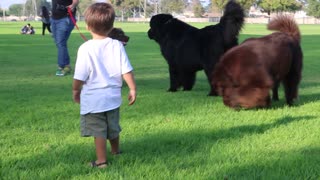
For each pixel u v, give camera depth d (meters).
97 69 4.13
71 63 12.13
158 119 5.52
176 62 7.53
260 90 5.81
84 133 4.20
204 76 10.21
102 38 4.20
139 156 4.39
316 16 88.06
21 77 9.38
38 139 4.84
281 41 6.00
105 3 4.25
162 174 4.00
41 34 31.83
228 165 4.18
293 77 6.27
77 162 4.27
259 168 4.13
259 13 94.19
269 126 5.23
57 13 9.48
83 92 4.16
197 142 4.72
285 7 76.56
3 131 5.09
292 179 3.95
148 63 12.62
